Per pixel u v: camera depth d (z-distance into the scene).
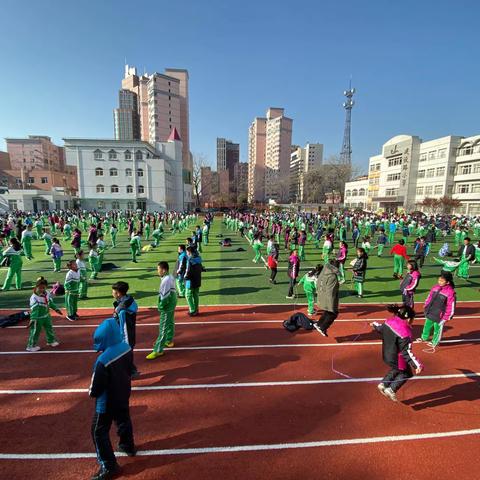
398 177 66.94
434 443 4.36
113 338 3.76
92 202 60.81
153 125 92.31
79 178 60.28
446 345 7.38
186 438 4.43
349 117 106.62
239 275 14.48
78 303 10.35
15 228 25.61
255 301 10.58
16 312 9.46
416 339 7.66
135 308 5.98
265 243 23.41
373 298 10.98
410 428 4.64
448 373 6.17
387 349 5.06
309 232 27.89
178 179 73.19
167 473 3.85
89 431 4.55
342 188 102.81
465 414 4.97
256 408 5.09
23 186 70.00
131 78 118.38
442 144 57.78
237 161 192.25
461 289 12.20
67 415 4.90
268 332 8.05
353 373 6.16
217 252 21.08
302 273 15.03
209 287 12.37
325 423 4.74
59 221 30.95
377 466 3.97
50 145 115.44
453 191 57.06
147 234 27.50
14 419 4.80
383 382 5.18
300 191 123.38
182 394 5.45
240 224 31.69
